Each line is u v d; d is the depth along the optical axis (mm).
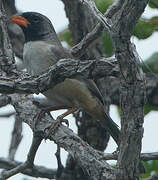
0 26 10805
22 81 8562
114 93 14273
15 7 14508
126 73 7520
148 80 14156
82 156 8852
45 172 12516
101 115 12195
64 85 11539
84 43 11180
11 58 10742
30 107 10570
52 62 11805
